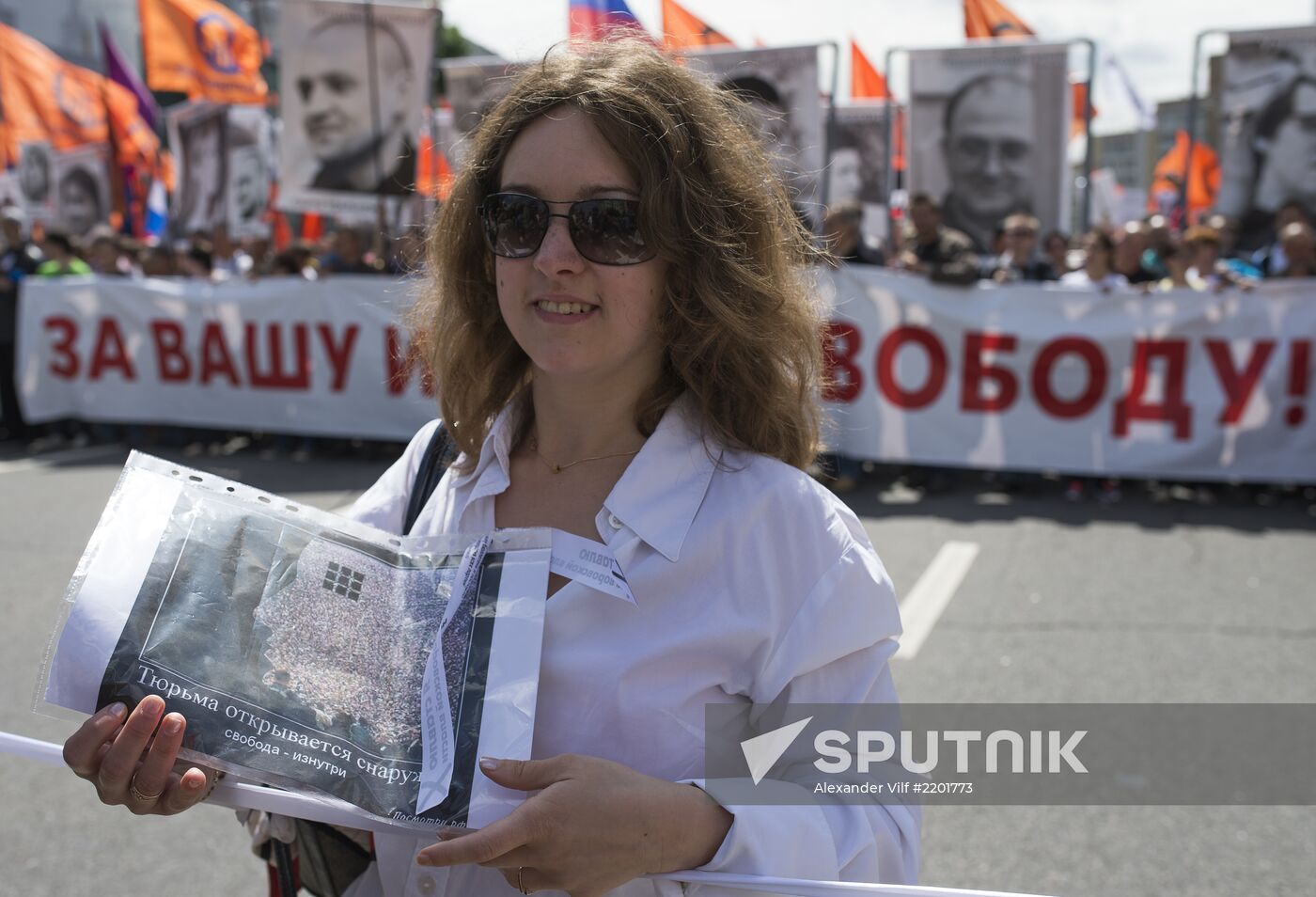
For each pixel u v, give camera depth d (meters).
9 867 2.88
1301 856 2.80
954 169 8.56
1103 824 2.96
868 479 7.64
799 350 1.23
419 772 1.03
